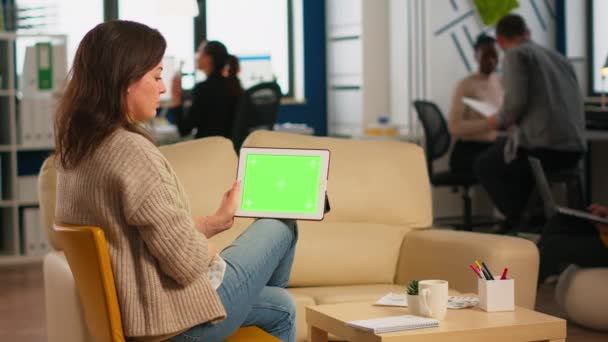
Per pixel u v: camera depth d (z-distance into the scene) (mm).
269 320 2562
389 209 3613
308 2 8422
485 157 5941
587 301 3961
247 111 6184
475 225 6848
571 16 7617
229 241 3385
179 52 8047
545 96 5562
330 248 3463
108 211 2176
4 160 6766
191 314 2197
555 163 5648
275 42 8438
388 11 7926
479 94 6781
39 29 7195
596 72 7477
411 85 7652
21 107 6648
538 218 6035
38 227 6645
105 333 2201
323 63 8500
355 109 8086
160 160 2197
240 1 8273
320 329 2719
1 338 4199
